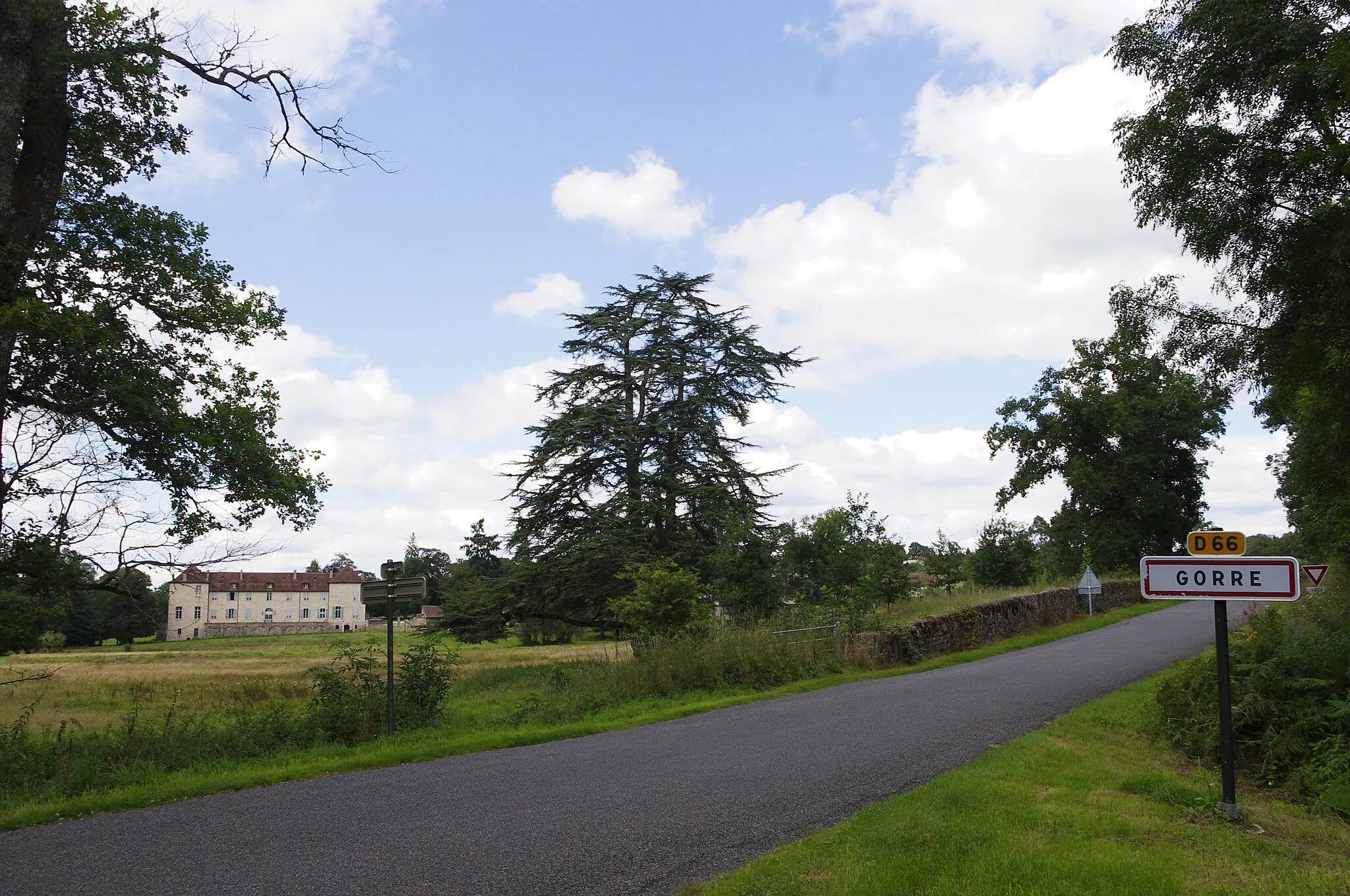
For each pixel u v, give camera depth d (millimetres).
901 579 27547
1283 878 5500
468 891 5449
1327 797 7984
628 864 5906
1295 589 6828
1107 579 42000
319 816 7430
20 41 12711
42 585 13680
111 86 14125
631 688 16266
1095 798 7156
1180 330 16203
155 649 74500
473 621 27562
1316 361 13773
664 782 8352
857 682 17516
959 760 8883
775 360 29234
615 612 25688
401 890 5477
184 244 15773
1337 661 10062
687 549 27672
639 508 26828
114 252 14859
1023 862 5445
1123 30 14688
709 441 28484
